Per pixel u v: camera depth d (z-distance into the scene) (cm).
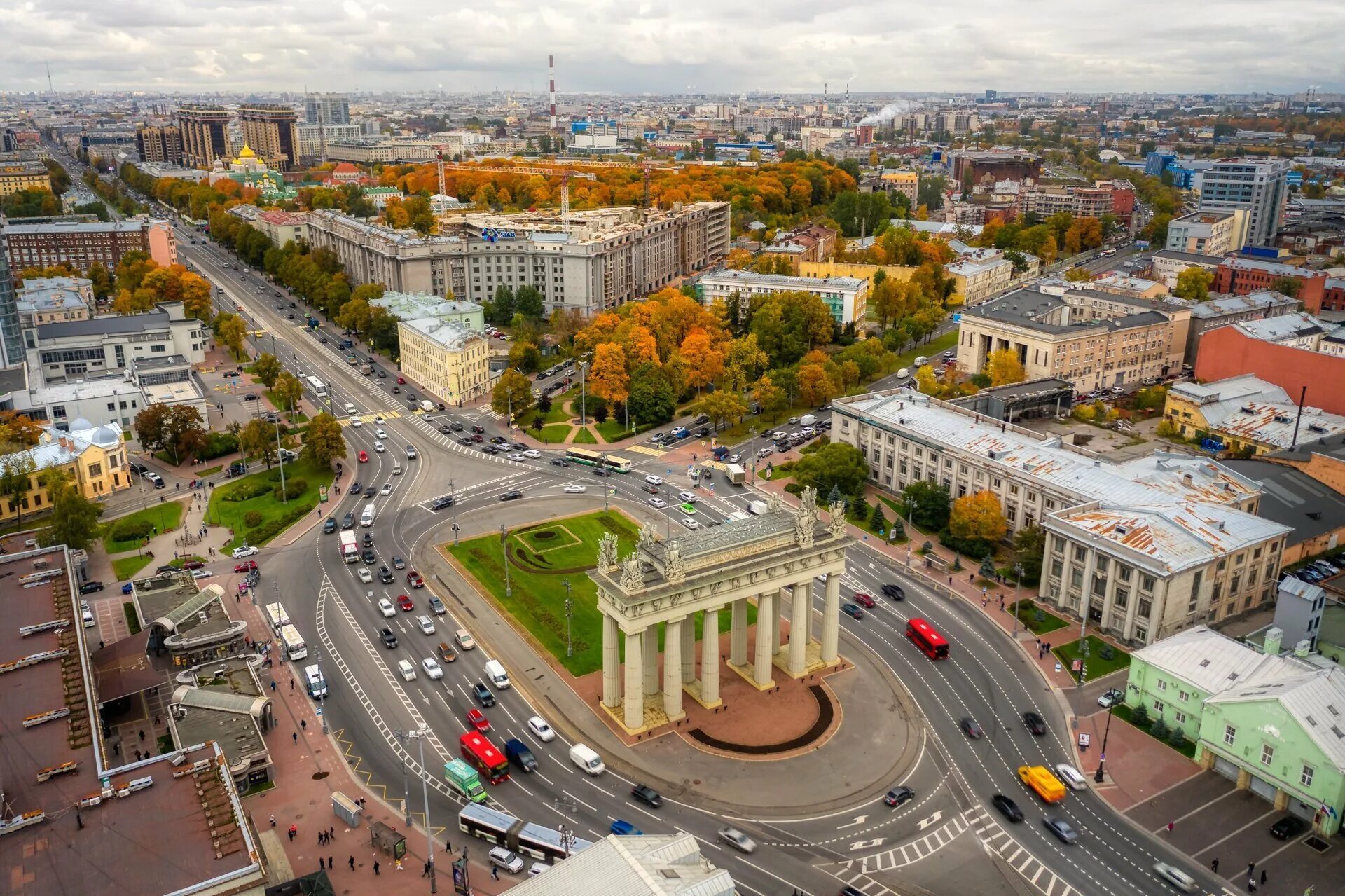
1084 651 18775
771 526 17462
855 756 16038
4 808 11819
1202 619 19250
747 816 14638
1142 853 13925
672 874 10981
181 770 12562
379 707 17225
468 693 17688
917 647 19225
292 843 13962
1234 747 15225
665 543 16675
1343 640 17512
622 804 14850
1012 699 17562
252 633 19525
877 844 14112
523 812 14625
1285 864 13662
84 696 14212
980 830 14400
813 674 18262
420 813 14675
